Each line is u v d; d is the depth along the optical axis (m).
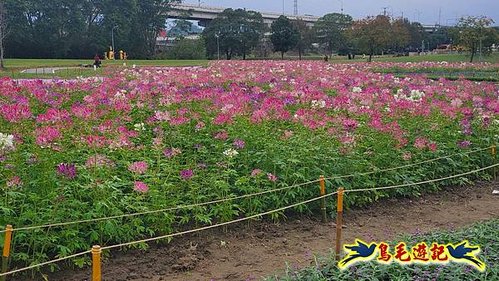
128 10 73.81
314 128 8.24
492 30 42.25
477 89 15.43
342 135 8.21
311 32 78.75
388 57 65.88
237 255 6.29
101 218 5.60
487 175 9.77
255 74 17.72
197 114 9.30
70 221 5.68
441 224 7.49
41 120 7.64
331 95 12.77
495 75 26.98
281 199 7.28
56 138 6.52
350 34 56.91
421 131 9.62
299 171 7.45
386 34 52.84
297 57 77.12
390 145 8.70
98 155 6.50
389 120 9.72
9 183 5.64
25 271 5.49
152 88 12.09
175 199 6.60
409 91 14.42
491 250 5.48
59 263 5.67
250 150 7.95
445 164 9.30
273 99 9.63
